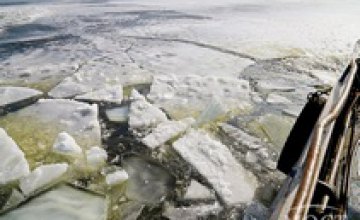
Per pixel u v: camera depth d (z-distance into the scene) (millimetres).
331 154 2510
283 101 6039
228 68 7926
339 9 17719
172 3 21156
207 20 14148
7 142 4352
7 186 3570
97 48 9562
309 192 1762
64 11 17250
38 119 5086
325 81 7141
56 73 7328
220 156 4184
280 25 12961
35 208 3266
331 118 2400
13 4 20672
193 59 8562
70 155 4152
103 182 3691
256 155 4258
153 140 4547
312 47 9828
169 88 6480
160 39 10648
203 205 3379
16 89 6238
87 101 5867
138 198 3463
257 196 3514
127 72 7441
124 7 19047
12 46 9758
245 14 15984
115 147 4395
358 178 3057
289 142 3523
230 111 5555
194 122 5137
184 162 4078
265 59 8656
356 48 4961
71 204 3338
